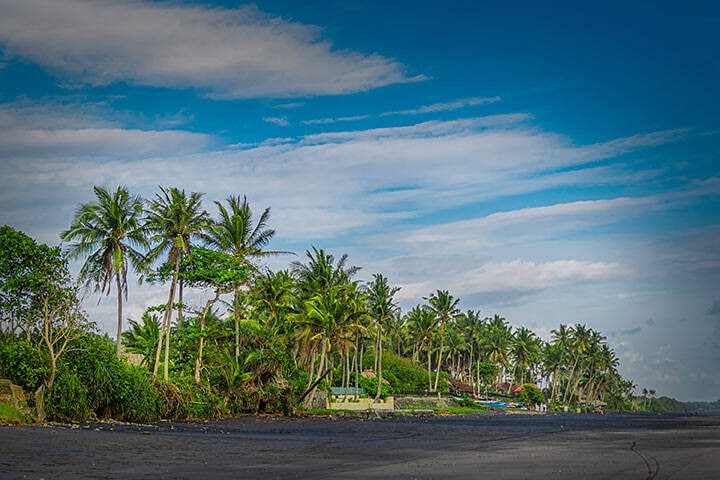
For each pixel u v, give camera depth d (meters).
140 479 21.14
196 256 68.19
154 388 58.66
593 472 23.78
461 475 22.88
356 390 105.94
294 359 96.06
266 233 75.31
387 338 146.62
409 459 29.19
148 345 76.69
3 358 48.00
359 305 103.19
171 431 47.03
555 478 21.92
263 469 24.56
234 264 70.38
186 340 68.69
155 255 64.69
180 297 69.81
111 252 62.78
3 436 34.78
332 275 95.12
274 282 86.31
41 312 50.31
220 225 72.44
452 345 173.00
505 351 192.00
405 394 128.00
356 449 34.81
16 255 49.91
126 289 62.44
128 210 63.97
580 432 56.56
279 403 78.00
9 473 21.53
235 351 74.62
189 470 23.89
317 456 30.34
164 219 65.00
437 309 136.75
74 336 50.16
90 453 28.97
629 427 69.25
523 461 28.30
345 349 93.75
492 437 47.56
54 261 51.41
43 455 27.42
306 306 88.25
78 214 62.28
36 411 46.28
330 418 79.12
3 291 49.28
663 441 43.28
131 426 49.56
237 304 73.81
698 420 104.31
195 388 66.56
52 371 48.28
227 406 71.44
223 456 29.64
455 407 134.75
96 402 51.38
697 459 29.20
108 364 52.69
